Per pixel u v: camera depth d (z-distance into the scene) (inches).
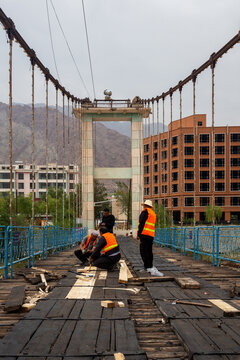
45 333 136.3
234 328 143.5
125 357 114.3
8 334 135.2
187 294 216.8
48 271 320.2
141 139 1246.3
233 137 2783.0
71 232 869.8
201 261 445.7
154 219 322.3
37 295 217.8
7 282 273.7
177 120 2984.7
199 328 144.1
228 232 408.2
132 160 1241.4
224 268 369.1
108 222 329.4
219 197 2768.2
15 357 114.5
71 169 3651.6
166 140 2901.1
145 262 315.0
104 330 140.2
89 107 1232.2
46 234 506.0
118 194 2016.5
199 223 2711.6
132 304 199.8
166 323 160.7
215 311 172.6
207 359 112.4
